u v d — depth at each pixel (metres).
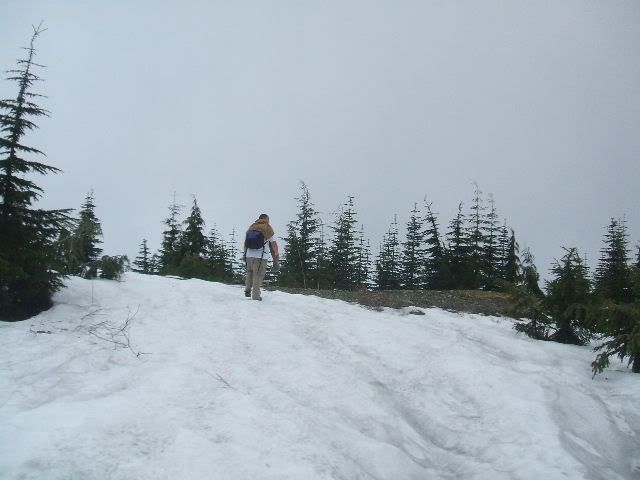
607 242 42.72
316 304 11.49
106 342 7.32
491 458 5.34
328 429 5.31
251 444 4.62
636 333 7.35
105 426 4.64
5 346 6.92
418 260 43.50
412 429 6.04
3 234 8.27
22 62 8.53
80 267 11.06
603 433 5.94
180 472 4.12
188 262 24.22
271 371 6.90
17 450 4.07
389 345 8.52
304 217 41.06
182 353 7.02
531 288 10.55
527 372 7.54
